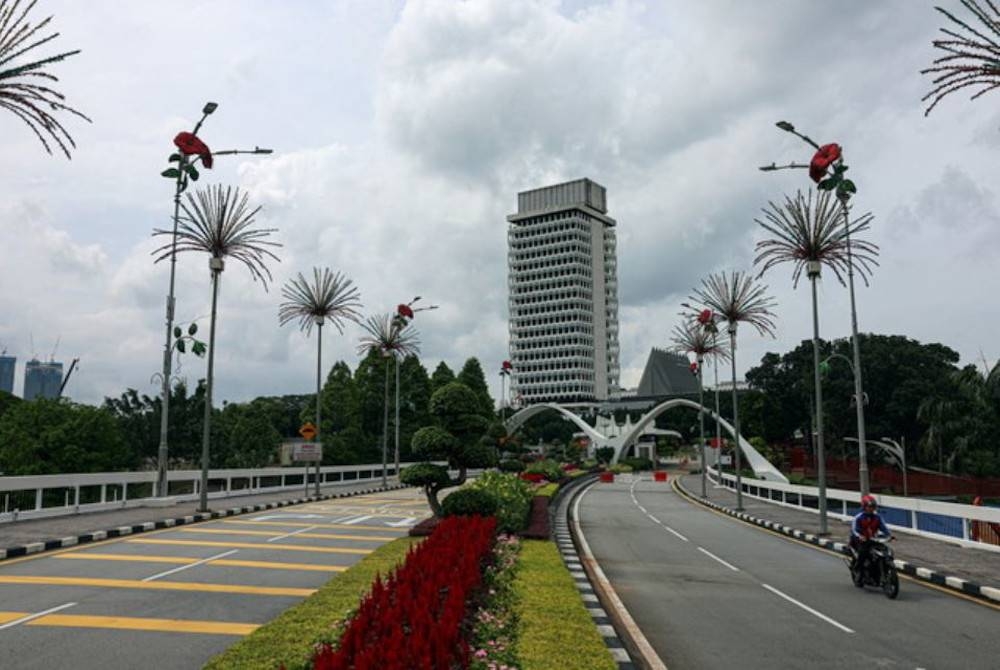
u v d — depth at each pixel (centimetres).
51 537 1723
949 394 5716
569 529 2427
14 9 1095
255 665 725
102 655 811
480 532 1249
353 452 6475
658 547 1973
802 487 3312
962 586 1312
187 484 3500
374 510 2819
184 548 1672
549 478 5100
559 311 16712
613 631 944
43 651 827
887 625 1032
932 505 1994
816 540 2056
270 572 1359
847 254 2233
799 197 2286
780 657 861
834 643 927
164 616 1000
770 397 8912
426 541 1162
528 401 16762
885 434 7312
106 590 1177
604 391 17100
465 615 798
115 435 4147
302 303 3694
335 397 6756
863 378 7488
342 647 588
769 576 1480
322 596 1070
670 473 8838
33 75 1123
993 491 4466
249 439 5888
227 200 2556
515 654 734
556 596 1055
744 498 4066
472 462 2127
